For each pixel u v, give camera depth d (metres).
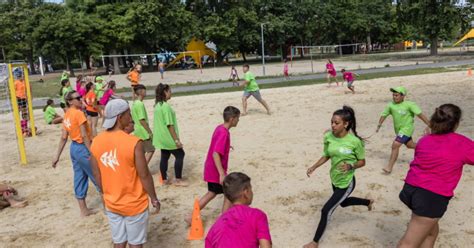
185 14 53.47
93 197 6.85
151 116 14.68
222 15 58.44
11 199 6.57
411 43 92.38
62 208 6.39
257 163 7.96
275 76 30.02
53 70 85.06
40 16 53.34
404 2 47.41
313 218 5.37
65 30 48.97
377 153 8.13
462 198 5.68
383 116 6.87
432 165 3.39
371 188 6.25
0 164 9.30
